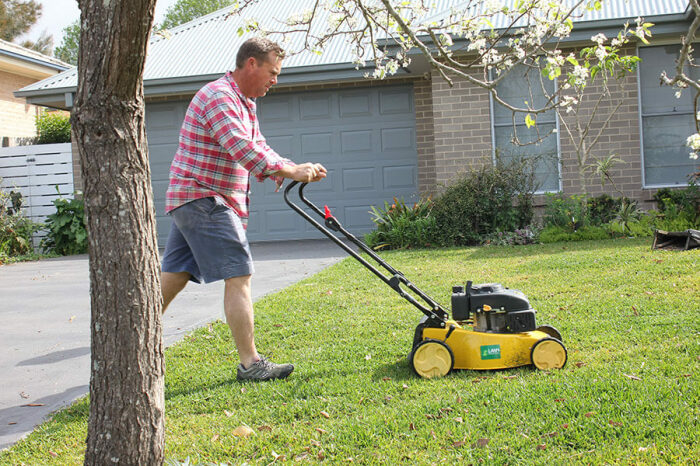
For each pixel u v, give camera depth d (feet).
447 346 11.59
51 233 40.47
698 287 16.79
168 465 8.12
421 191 38.19
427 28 10.76
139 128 7.08
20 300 23.36
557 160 33.17
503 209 31.14
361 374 12.00
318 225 12.06
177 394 11.78
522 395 10.14
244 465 8.42
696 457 7.80
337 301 18.67
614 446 8.32
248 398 11.24
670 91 32.68
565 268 21.22
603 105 32.73
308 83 37.17
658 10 31.24
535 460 8.10
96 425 7.12
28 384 13.14
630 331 13.39
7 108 56.95
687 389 9.82
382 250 31.04
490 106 33.63
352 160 39.27
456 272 22.22
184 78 37.96
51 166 42.52
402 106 38.63
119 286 7.00
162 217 41.06
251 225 40.24
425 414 9.72
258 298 20.04
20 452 9.61
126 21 6.41
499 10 11.99
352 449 8.82
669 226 28.58
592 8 11.67
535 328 11.91
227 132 11.43
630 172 32.63
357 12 18.03
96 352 7.08
